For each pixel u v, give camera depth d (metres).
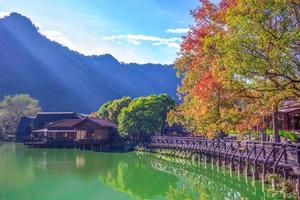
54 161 57.84
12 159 60.59
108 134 96.50
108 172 45.34
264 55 21.06
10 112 135.38
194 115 38.84
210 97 30.11
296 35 19.62
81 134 95.75
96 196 31.42
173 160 57.38
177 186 35.53
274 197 25.50
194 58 37.59
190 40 36.66
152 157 63.91
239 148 34.62
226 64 21.55
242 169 33.81
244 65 20.66
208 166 46.31
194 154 53.22
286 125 41.06
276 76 21.86
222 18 30.67
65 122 103.88
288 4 20.08
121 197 31.14
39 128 118.38
